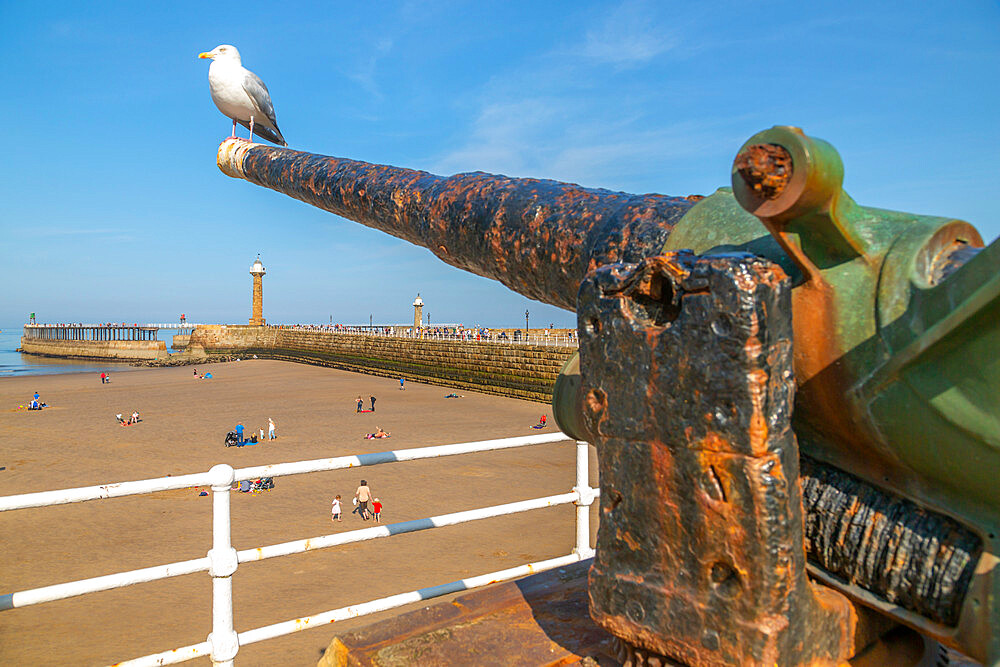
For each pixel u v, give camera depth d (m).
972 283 1.07
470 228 2.32
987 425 1.08
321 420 25.83
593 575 1.39
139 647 8.14
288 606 9.27
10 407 31.41
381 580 10.23
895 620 1.32
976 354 1.07
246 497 15.41
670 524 1.26
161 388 38.97
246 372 47.50
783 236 1.18
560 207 2.06
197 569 2.06
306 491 15.87
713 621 1.22
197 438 22.98
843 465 1.38
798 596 1.21
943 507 1.24
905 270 1.18
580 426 1.83
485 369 33.09
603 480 1.36
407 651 1.57
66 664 7.68
